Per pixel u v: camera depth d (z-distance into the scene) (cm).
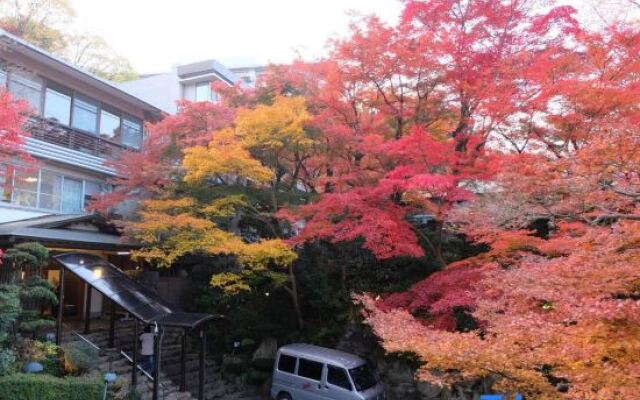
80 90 1886
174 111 2667
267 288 1789
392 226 1122
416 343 637
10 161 1375
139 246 1672
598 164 624
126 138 2116
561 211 826
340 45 1282
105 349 1422
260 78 1662
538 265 657
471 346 571
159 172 1540
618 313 473
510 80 1127
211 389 1453
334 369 1295
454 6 1245
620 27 977
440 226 1374
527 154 1012
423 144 1120
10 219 1573
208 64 2662
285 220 1473
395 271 1708
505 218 930
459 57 1194
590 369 504
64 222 1507
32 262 1222
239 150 1220
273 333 1691
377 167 1412
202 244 1295
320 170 1603
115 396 1173
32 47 1586
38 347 1185
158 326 1236
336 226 1219
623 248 616
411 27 1240
